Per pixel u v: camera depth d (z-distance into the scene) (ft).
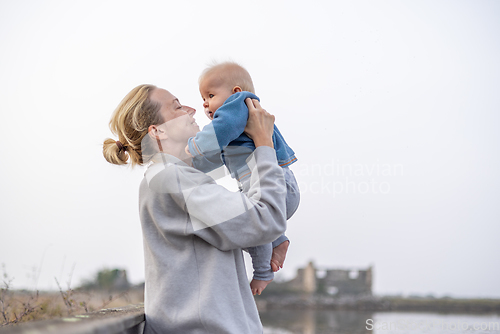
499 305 46.19
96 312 3.84
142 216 3.97
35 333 1.79
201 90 6.07
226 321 3.52
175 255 3.79
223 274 3.68
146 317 3.82
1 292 9.36
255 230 3.63
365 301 50.34
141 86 4.46
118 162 4.48
